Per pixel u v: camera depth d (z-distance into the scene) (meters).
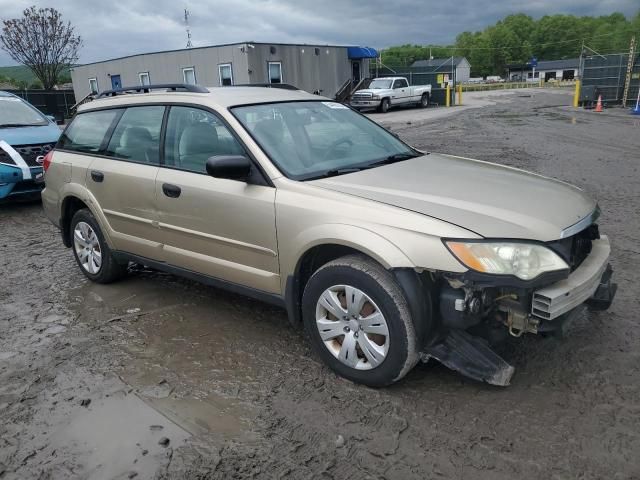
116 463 2.78
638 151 11.84
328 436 2.89
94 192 4.88
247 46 27.27
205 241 4.00
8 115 9.21
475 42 134.00
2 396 3.43
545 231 2.97
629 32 101.88
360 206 3.19
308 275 3.62
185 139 4.16
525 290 2.89
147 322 4.37
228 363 3.68
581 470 2.57
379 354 3.15
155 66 31.59
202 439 2.92
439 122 21.50
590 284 3.08
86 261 5.29
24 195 8.76
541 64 113.19
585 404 3.05
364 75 36.00
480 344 3.15
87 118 5.22
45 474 2.73
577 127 17.36
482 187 3.48
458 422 2.95
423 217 3.00
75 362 3.80
